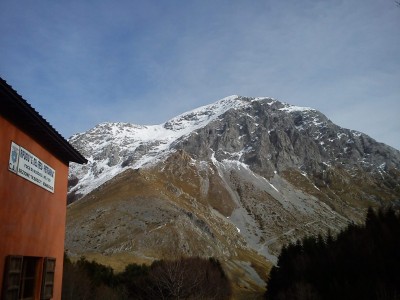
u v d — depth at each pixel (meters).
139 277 47.97
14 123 14.59
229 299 57.56
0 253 13.33
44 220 17.44
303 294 44.69
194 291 44.44
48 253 17.86
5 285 13.50
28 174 15.78
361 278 40.38
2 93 12.95
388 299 33.56
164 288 41.75
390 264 39.66
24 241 15.27
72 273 38.91
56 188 19.14
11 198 14.27
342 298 40.66
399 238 43.31
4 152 13.83
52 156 18.59
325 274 47.94
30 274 16.50
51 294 17.73
